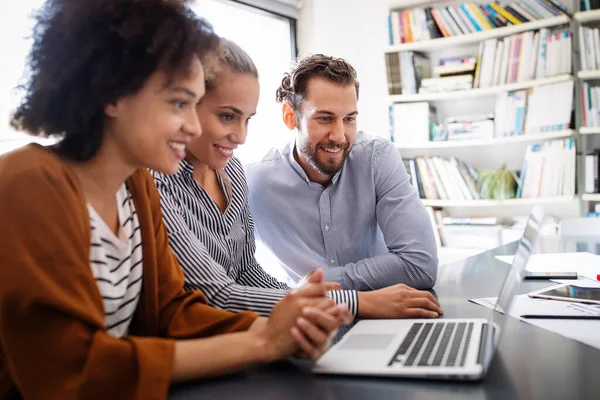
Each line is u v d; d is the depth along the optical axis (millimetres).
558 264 1661
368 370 746
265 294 1074
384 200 1621
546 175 3035
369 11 3734
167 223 1085
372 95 3762
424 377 725
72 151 785
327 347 871
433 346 831
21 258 636
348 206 1687
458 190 3312
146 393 675
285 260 1726
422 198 3434
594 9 2908
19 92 788
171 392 722
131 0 736
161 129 761
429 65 3551
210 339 773
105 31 724
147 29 728
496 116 3180
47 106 750
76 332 662
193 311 943
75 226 703
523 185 3107
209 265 1101
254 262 1453
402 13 3445
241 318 909
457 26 3285
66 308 652
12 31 1970
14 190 665
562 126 2953
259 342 779
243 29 3287
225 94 1141
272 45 3482
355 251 1705
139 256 905
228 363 752
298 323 771
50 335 653
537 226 982
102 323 702
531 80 3027
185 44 755
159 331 947
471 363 734
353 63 3725
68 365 657
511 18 3115
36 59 754
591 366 762
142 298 927
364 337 917
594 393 663
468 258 1854
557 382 703
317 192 1690
